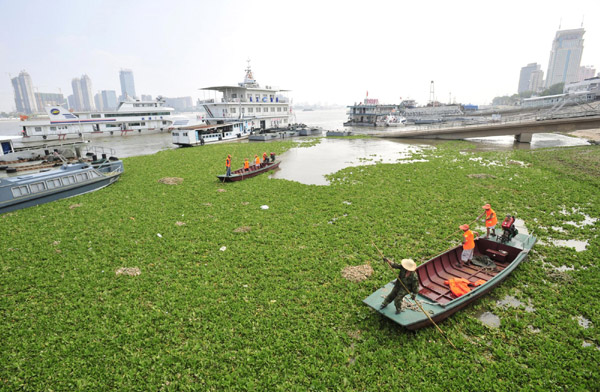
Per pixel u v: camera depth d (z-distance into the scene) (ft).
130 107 284.00
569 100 320.70
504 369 25.77
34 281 39.86
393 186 80.53
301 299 35.37
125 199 74.23
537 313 32.40
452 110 366.22
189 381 25.48
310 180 91.91
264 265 42.83
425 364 26.61
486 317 32.50
